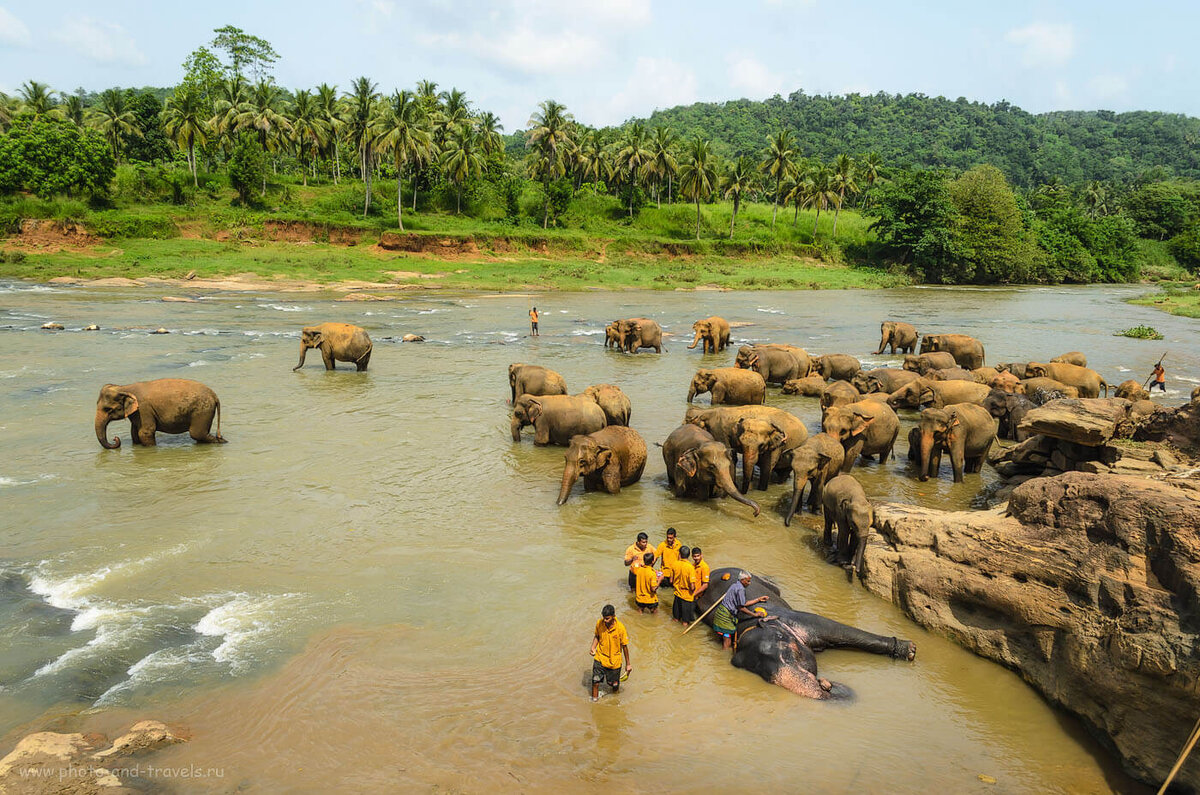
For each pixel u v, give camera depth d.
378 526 12.01
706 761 6.82
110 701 7.36
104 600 9.38
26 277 49.34
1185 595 6.78
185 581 9.96
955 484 14.84
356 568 10.48
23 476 13.91
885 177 118.94
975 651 8.80
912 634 9.20
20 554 10.64
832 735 7.27
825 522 11.59
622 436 13.80
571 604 9.62
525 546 11.36
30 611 9.04
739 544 11.64
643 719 7.41
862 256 90.44
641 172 94.56
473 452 16.11
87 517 12.05
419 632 8.84
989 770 6.86
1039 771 6.89
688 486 13.68
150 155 89.06
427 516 12.48
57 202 60.34
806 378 23.58
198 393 15.95
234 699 7.46
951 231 80.38
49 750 6.41
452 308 45.25
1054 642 7.97
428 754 6.82
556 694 7.77
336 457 15.55
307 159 86.19
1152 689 6.71
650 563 9.77
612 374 25.80
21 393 20.12
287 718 7.23
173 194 70.88
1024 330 40.62
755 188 109.12
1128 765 6.83
